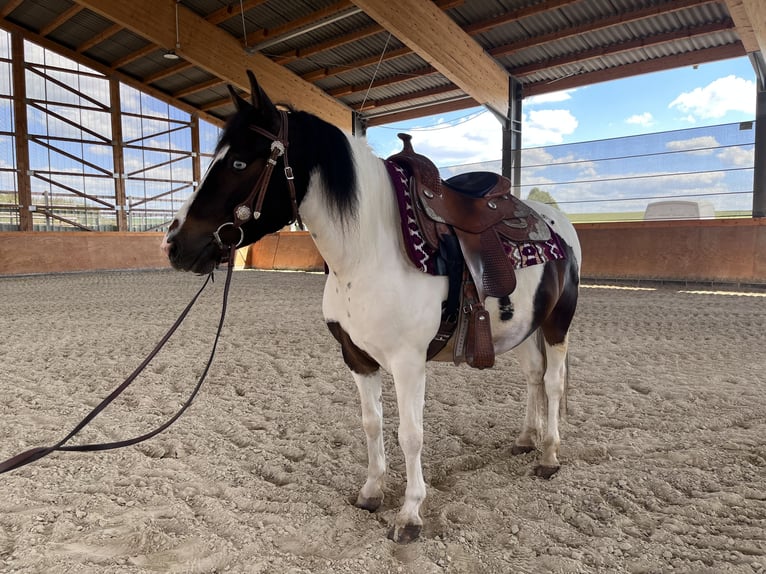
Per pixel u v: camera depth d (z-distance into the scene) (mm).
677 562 1507
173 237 1416
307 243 13977
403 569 1480
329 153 1524
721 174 9062
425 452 2377
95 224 14961
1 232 12562
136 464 2209
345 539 1651
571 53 11016
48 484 2016
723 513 1777
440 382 3516
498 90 11578
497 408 2967
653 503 1854
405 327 1569
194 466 2209
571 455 2301
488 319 1706
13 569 1458
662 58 10578
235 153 1438
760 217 8484
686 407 2867
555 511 1825
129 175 15453
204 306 7020
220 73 12297
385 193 1615
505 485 2023
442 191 1746
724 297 7242
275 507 1849
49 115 14055
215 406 3000
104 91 14906
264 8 11188
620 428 2637
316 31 11758
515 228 1913
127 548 1586
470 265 1672
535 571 1476
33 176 13875
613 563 1512
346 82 13852
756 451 2277
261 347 4547
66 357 4188
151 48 13203
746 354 4059
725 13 9055
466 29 10672
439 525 1719
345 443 2520
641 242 9039
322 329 5367
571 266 2230
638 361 3928
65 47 14023
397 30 9609
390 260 1567
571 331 5066
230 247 1472
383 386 3500
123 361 4043
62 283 10414
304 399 3133
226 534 1677
